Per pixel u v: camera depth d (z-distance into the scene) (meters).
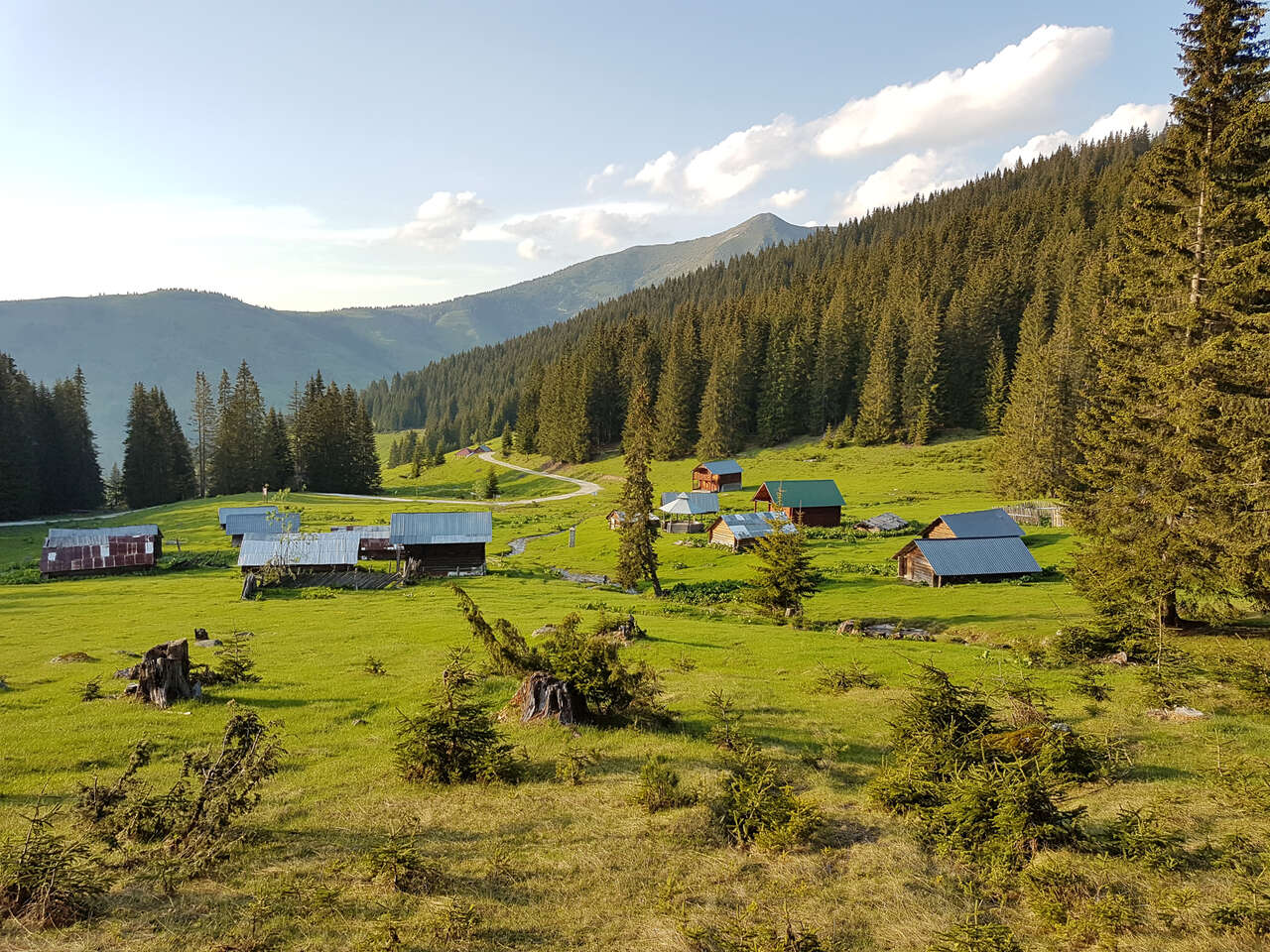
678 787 14.43
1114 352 30.95
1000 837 11.41
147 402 135.50
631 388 166.38
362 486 145.38
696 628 36.66
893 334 131.38
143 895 10.13
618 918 9.94
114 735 17.64
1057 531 68.00
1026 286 141.50
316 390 153.25
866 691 23.64
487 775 14.93
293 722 19.20
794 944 8.84
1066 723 18.77
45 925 9.25
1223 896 9.78
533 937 9.46
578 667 19.88
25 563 70.12
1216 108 27.77
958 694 14.92
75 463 133.25
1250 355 25.17
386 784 14.86
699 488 116.69
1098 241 145.38
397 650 29.61
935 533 63.06
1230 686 22.39
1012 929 9.48
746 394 152.12
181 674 21.06
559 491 134.88
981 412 130.75
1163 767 15.73
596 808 13.74
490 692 22.23
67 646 30.73
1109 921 9.23
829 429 143.62
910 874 11.07
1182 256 28.70
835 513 80.00
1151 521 29.20
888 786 13.58
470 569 64.94
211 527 95.38
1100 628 27.03
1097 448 31.20
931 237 186.12
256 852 11.65
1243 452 25.44
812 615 44.78
